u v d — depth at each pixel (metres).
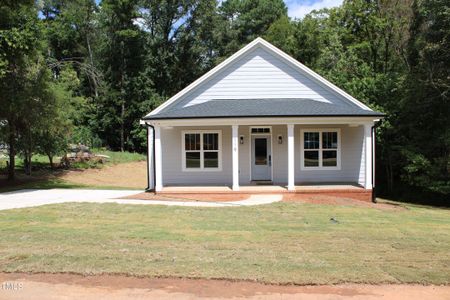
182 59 48.41
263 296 5.46
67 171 27.34
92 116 41.91
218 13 51.09
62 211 11.73
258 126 18.22
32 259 6.87
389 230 9.67
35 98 19.55
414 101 21.59
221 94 18.12
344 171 18.17
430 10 20.55
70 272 6.27
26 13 17.97
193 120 15.58
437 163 19.97
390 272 6.41
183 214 11.38
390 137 23.72
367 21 31.05
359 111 16.02
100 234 8.80
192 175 18.09
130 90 42.81
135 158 36.41
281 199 14.62
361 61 30.03
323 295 5.54
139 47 43.56
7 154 27.28
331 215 11.58
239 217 11.01
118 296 5.42
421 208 16.42
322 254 7.38
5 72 16.38
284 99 17.97
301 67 17.97
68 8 44.91
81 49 46.16
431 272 6.44
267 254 7.30
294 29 40.12
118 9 41.50
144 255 7.15
